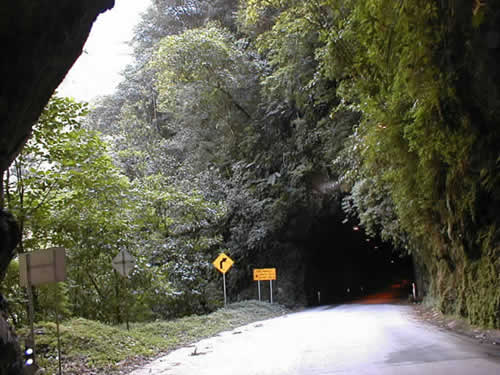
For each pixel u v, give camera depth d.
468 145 11.73
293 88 25.86
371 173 18.77
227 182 31.88
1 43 6.38
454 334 12.34
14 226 7.01
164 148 33.09
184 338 16.06
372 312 22.31
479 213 13.11
